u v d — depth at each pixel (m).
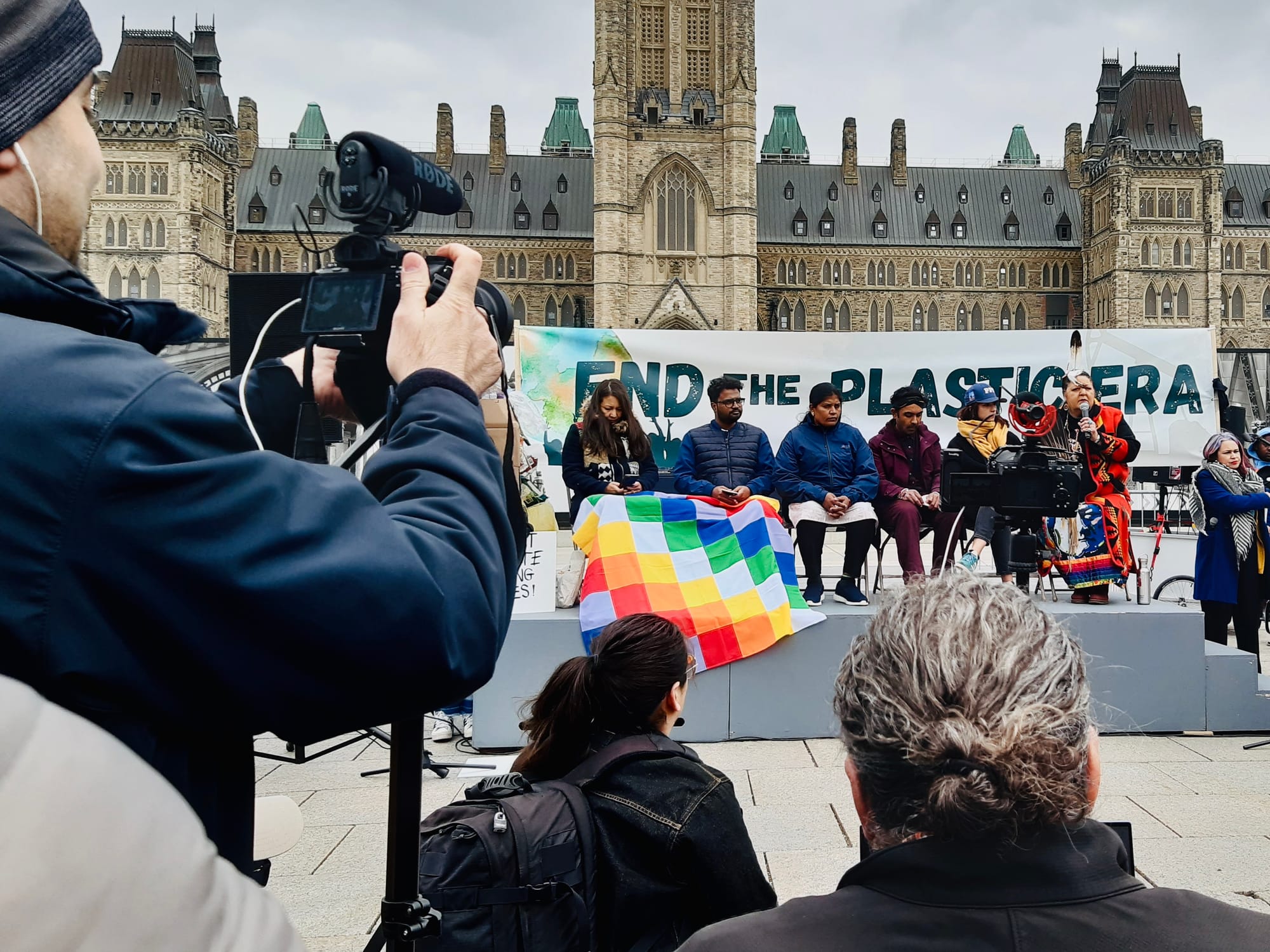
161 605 1.08
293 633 1.12
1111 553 8.41
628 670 3.03
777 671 7.75
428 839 2.70
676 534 8.02
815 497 8.55
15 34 1.23
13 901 0.56
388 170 1.73
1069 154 98.44
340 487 1.23
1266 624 12.58
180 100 81.19
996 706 1.32
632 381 12.79
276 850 2.84
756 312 81.06
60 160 1.30
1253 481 9.70
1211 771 6.88
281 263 90.12
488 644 1.32
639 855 2.74
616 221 79.88
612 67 79.88
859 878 1.40
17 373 1.07
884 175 98.00
